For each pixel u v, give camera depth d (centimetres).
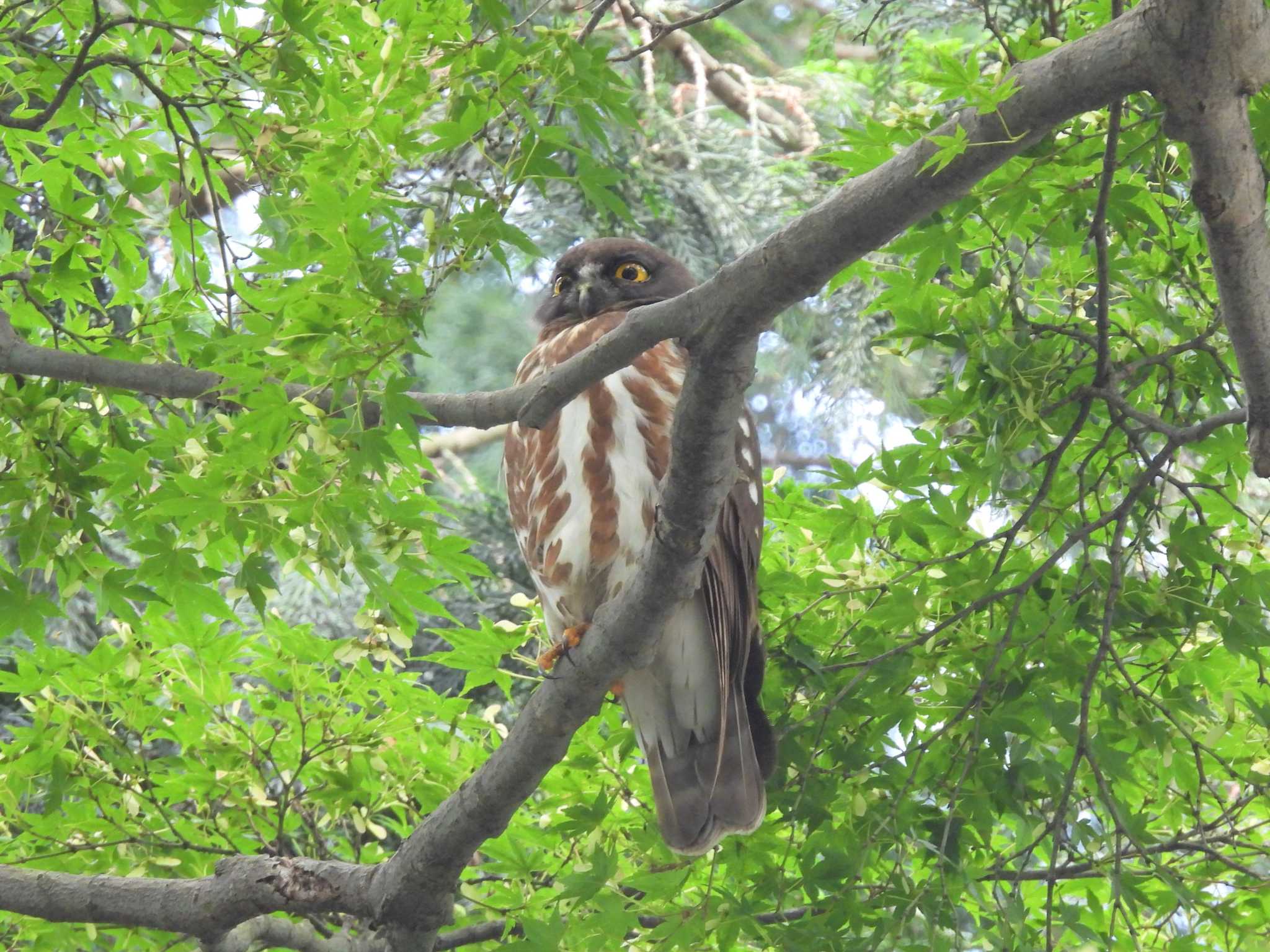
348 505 689
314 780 909
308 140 741
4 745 842
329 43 788
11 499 765
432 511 761
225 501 667
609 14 1580
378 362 639
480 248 665
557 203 1518
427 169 841
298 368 644
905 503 819
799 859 813
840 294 1650
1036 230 787
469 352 1661
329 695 895
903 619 797
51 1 834
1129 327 820
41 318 872
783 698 852
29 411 765
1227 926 776
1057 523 845
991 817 764
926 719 828
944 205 561
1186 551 766
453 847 741
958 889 746
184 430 717
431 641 1435
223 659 868
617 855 794
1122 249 853
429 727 884
